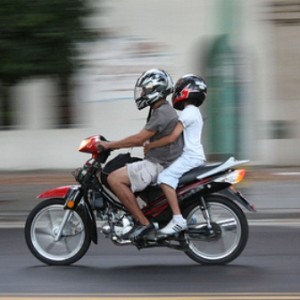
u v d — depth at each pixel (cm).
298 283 1215
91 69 2945
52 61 2048
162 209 1338
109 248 1534
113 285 1212
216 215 1355
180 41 2969
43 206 1373
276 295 1131
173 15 2961
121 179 1318
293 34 2980
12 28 1994
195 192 1329
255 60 2977
